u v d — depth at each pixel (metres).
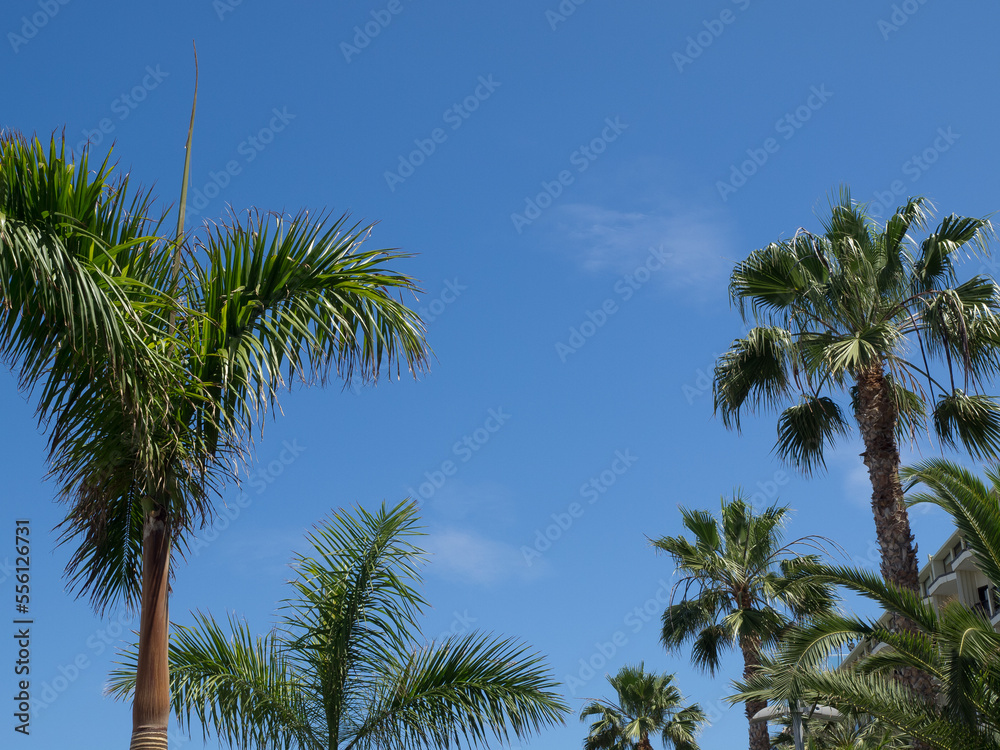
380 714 9.13
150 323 5.77
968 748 10.30
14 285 4.91
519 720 8.85
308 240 6.36
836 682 10.77
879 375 12.95
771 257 13.84
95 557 6.41
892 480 12.44
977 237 13.08
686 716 31.00
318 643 9.30
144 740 5.39
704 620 21.25
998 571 11.26
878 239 13.86
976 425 13.15
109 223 5.58
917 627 11.38
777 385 14.11
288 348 6.13
